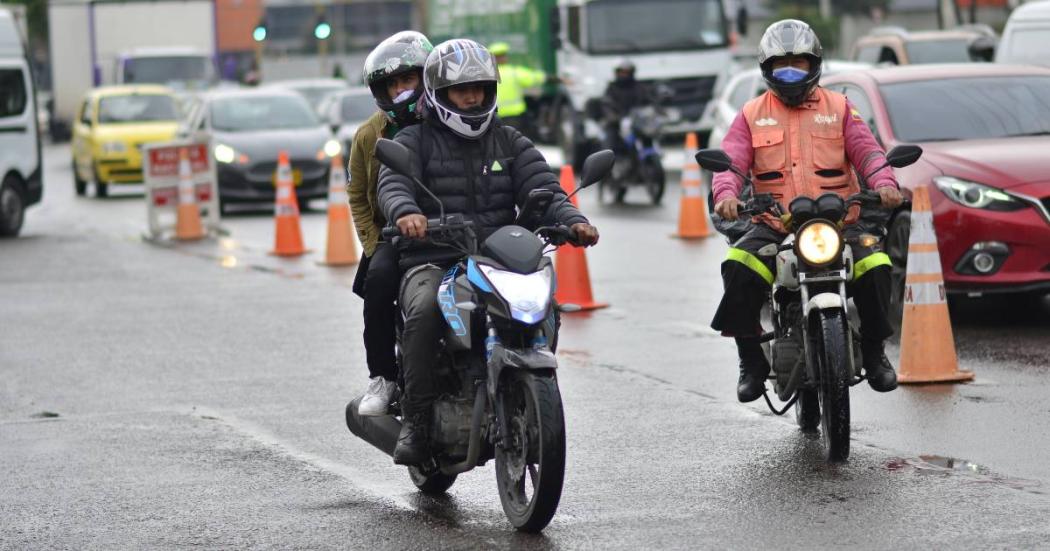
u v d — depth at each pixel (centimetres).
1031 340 2828
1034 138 3153
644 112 6175
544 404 1636
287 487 1958
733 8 9906
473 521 1770
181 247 5150
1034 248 2900
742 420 2252
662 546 1631
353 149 1889
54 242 5466
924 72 3381
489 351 1647
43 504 1905
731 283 2047
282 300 3750
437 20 11162
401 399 1795
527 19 9269
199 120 6781
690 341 2967
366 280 1820
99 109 8206
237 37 19212
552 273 1656
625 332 3092
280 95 6906
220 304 3706
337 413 2420
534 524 1683
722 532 1675
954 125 3209
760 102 2084
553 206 1761
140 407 2511
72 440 2272
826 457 1995
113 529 1780
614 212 5859
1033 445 2025
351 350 3006
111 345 3152
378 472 2030
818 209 1919
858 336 2023
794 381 2009
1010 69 3394
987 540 1606
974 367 2575
